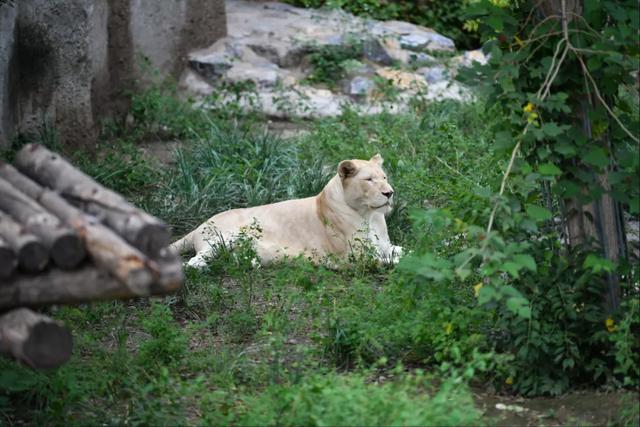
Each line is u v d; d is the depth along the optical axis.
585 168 10.00
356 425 8.27
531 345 9.81
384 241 15.08
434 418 8.12
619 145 10.55
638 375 9.83
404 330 10.49
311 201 15.28
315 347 11.20
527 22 10.23
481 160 17.25
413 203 16.28
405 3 30.05
